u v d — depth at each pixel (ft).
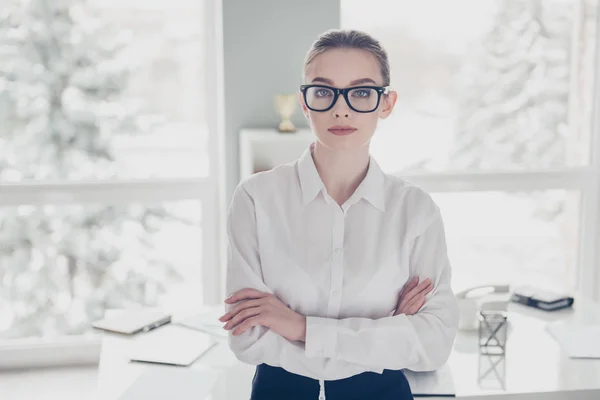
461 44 13.00
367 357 5.71
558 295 9.48
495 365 7.44
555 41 13.24
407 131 13.10
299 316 5.76
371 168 5.95
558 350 7.89
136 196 12.67
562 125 13.46
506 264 13.62
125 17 12.40
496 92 13.21
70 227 12.60
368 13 12.71
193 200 12.89
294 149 10.89
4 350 12.45
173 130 12.77
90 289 12.84
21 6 12.06
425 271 6.09
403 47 12.88
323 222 5.87
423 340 5.84
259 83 12.10
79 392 11.60
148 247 12.89
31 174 12.42
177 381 7.41
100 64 12.41
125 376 7.54
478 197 13.34
